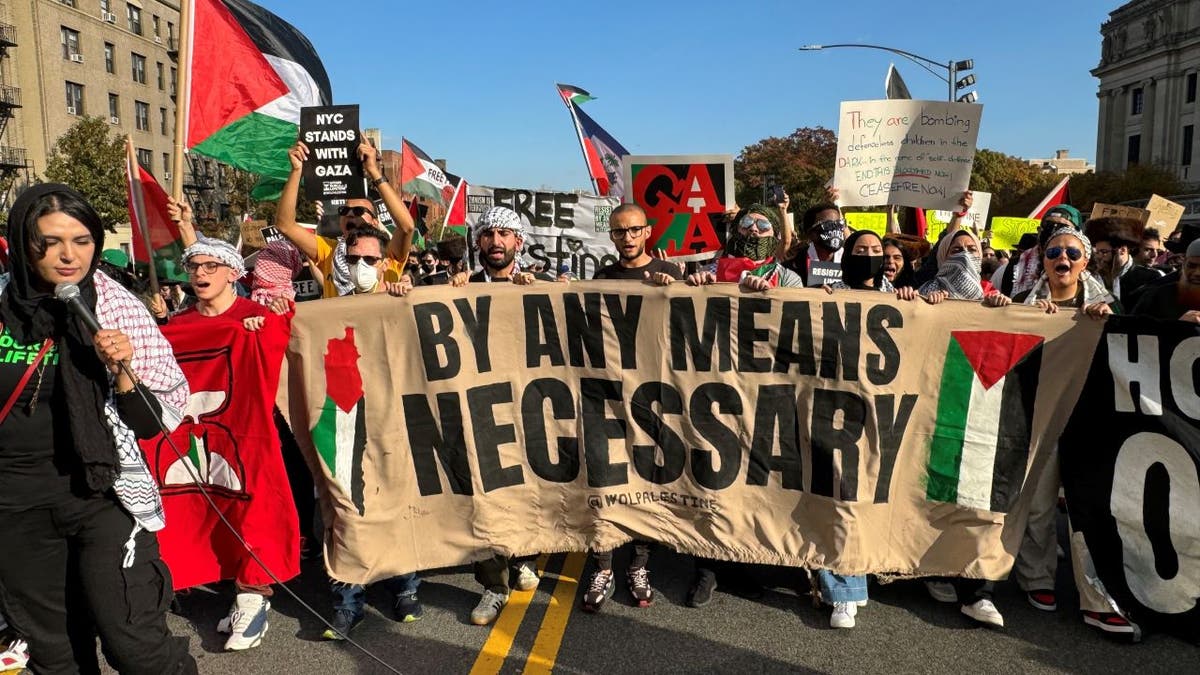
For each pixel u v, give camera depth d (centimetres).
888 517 387
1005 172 4791
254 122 532
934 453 386
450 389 391
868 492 384
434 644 367
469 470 392
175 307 1027
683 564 458
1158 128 6206
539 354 401
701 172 538
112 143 3478
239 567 371
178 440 376
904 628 376
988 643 362
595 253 895
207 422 375
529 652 358
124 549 269
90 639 282
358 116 468
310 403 383
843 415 387
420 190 1198
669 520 399
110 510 268
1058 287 423
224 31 521
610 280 405
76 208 249
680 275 466
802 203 4156
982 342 384
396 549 386
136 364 265
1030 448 382
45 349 251
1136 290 498
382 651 362
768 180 4000
